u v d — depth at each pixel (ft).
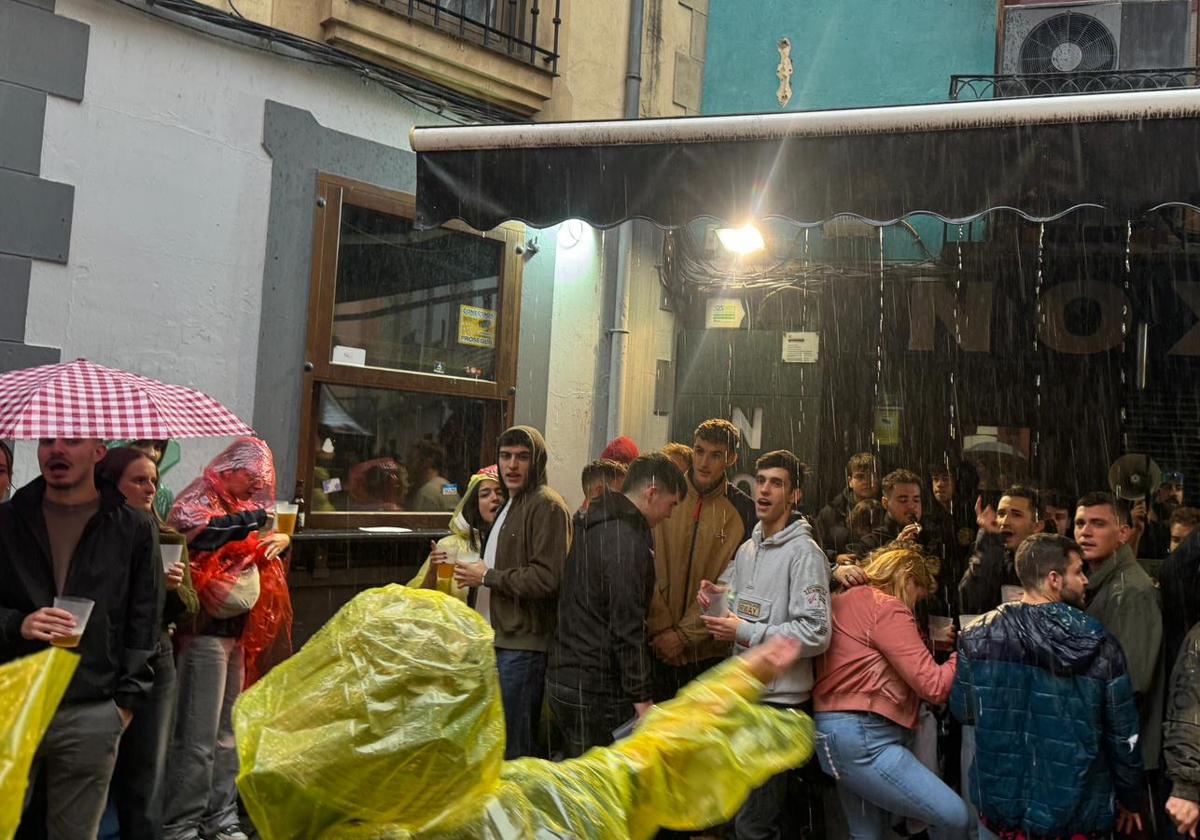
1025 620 11.53
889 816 13.79
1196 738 11.02
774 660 5.60
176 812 14.21
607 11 26.03
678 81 29.30
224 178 19.26
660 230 28.76
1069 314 28.66
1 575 11.32
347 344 21.36
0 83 16.47
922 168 14.56
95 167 17.61
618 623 13.35
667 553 16.08
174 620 13.51
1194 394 27.78
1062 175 13.93
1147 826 12.68
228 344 19.38
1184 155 13.37
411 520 22.22
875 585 13.62
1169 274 27.94
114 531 11.75
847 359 29.73
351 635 3.84
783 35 30.09
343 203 21.08
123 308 17.98
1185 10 26.48
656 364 28.96
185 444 18.74
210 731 14.48
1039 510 17.69
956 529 24.04
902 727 13.02
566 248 25.54
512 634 15.12
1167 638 13.07
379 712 3.70
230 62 19.33
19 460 17.29
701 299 30.01
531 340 24.77
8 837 3.80
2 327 16.57
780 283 29.78
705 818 5.01
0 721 3.87
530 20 24.27
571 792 4.56
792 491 13.83
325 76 20.72
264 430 19.89
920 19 29.37
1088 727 11.12
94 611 11.44
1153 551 26.81
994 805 11.52
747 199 15.39
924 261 29.32
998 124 14.10
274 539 15.56
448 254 23.06
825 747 12.96
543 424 25.14
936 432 29.35
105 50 17.69
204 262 19.02
